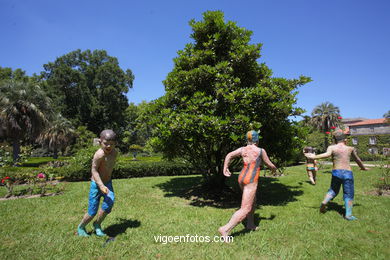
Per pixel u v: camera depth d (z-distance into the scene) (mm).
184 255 3084
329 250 3158
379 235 3646
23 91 18469
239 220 3711
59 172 10125
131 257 3057
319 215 4832
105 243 3459
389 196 6488
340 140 4922
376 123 35188
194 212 5242
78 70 35031
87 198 6559
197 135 6016
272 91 5871
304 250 3197
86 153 10664
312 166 9141
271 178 10680
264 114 6035
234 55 6473
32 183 7930
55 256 3066
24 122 18281
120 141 40906
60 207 5633
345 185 4680
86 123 34969
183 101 6531
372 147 32719
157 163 12461
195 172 13297
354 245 3311
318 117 34938
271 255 3059
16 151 18703
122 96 38938
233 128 5539
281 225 4215
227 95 5840
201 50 6754
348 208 4594
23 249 3293
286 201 6320
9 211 5281
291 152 6832
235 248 3283
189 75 6523
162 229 4078
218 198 6910
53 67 35531
